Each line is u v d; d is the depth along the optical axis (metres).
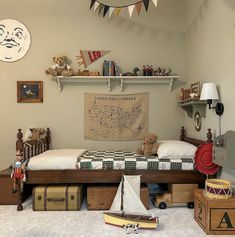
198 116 3.33
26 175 2.78
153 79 3.84
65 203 2.74
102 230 2.25
